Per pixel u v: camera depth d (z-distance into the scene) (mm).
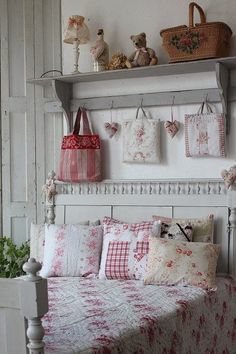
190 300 2939
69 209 4125
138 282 3387
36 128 4301
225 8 3678
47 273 3648
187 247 3342
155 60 3721
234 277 3621
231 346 3414
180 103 3801
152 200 3859
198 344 2941
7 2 4316
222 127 3645
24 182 4324
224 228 3664
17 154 4332
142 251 3486
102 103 4039
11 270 4090
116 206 3977
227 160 3707
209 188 3748
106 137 4066
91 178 3984
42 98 4285
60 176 4031
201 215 3727
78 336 2238
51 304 2779
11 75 4332
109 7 4035
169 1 3840
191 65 3582
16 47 4320
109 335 2266
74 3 4164
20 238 4324
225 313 3344
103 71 3801
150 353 2455
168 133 3855
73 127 4184
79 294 3025
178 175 3848
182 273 3250
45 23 4266
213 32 3441
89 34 4008
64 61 4223
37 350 1878
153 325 2510
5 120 4340
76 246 3674
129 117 3996
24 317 1926
